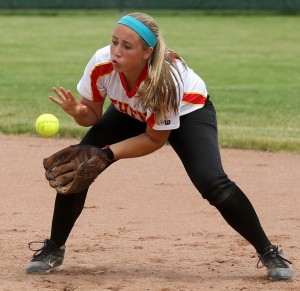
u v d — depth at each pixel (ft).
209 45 239.50
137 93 47.26
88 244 59.98
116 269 53.47
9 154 94.17
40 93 144.05
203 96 50.29
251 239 50.70
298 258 56.85
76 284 49.70
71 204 51.11
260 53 222.07
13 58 202.08
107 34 261.85
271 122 116.47
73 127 106.32
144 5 333.42
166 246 59.72
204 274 52.54
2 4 337.93
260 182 82.94
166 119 47.62
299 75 179.01
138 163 90.53
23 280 50.52
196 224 66.69
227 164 90.74
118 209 71.56
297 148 98.53
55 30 273.95
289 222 68.03
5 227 64.85
